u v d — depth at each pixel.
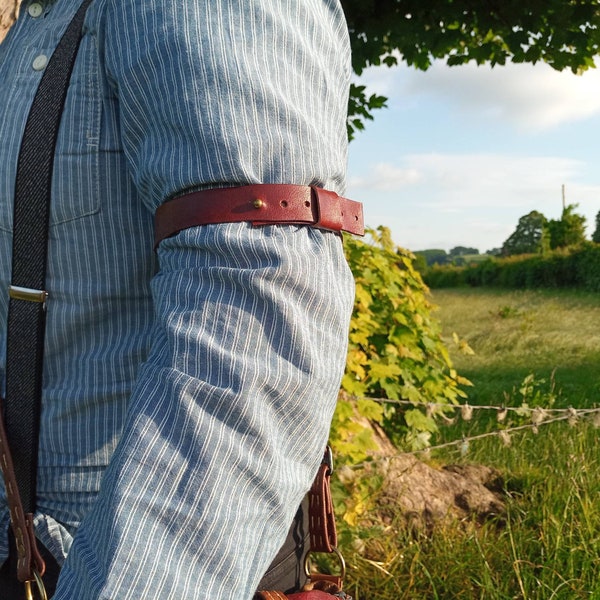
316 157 0.73
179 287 0.68
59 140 0.82
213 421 0.63
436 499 3.61
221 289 0.67
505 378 8.91
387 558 3.00
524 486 3.91
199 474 0.62
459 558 3.02
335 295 0.70
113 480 0.63
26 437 0.85
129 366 0.84
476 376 9.20
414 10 5.64
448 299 26.30
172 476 0.62
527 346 11.77
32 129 0.84
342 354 0.72
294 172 0.71
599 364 9.53
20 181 0.83
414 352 4.72
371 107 5.82
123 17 0.77
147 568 0.60
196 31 0.72
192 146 0.70
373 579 2.88
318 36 0.80
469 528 3.33
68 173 0.82
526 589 2.86
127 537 0.61
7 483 0.83
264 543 0.66
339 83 0.83
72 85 0.83
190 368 0.65
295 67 0.75
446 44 5.79
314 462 0.71
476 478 3.93
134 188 0.82
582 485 3.70
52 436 0.84
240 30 0.72
